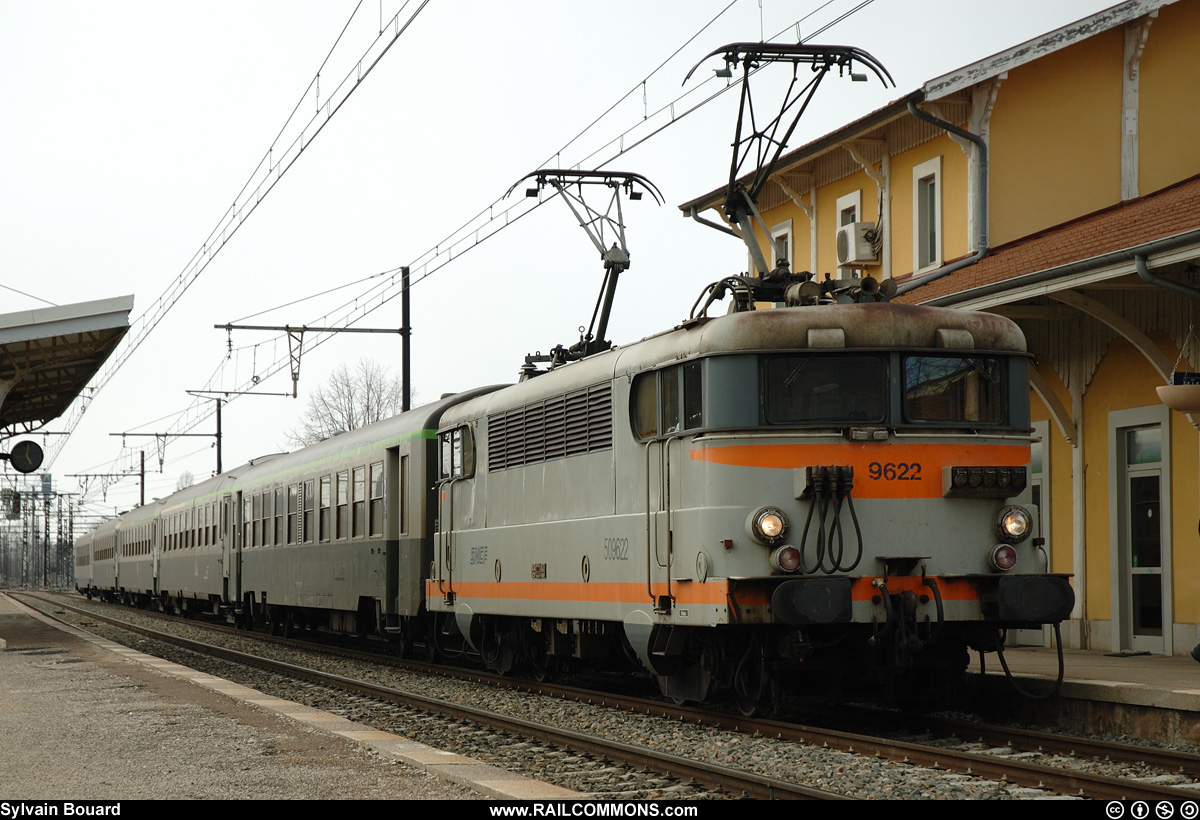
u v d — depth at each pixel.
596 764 9.42
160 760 8.82
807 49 13.23
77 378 25.78
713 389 10.57
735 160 13.57
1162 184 18.59
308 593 23.80
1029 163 18.61
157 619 36.91
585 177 17.09
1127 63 18.80
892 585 10.28
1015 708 11.58
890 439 10.50
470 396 17.78
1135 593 15.64
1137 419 15.39
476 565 15.76
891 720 11.47
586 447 12.91
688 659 11.76
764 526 10.17
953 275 18.22
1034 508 10.67
